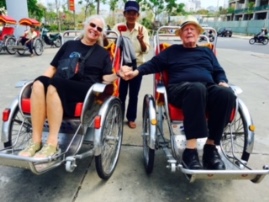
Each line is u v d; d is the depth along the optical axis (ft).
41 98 6.37
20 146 6.77
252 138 6.80
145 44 10.09
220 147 7.02
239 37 91.56
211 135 6.49
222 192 6.81
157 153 8.65
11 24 33.19
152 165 7.22
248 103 13.57
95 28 7.63
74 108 6.55
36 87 6.39
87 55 7.63
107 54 7.98
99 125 6.57
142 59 10.40
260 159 8.43
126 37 9.73
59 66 7.47
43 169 5.69
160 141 7.43
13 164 5.73
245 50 40.83
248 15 153.89
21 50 30.07
